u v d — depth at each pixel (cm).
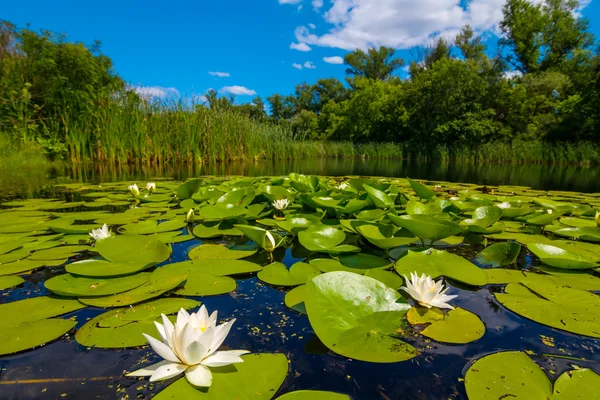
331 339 82
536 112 1585
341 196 241
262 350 82
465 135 1470
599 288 116
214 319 76
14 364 75
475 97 1549
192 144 814
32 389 68
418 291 101
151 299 105
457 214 226
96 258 135
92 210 240
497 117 1631
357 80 2088
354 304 95
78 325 91
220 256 147
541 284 118
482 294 114
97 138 727
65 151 711
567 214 246
